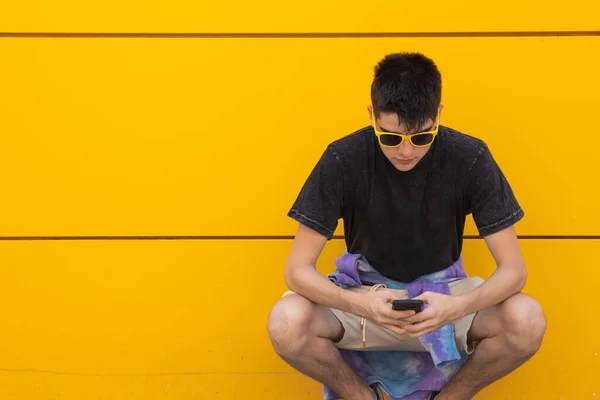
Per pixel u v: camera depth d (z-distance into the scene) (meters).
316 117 2.51
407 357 2.45
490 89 2.49
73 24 2.47
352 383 2.33
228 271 2.59
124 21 2.47
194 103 2.51
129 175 2.54
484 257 2.58
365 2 2.46
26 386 2.61
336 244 2.59
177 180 2.54
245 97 2.51
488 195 2.21
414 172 2.20
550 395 2.60
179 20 2.47
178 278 2.59
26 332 2.60
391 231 2.26
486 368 2.27
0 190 2.54
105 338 2.60
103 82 2.50
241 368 2.62
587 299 2.58
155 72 2.49
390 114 2.00
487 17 2.46
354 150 2.22
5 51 2.48
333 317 2.30
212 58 2.49
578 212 2.54
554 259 2.57
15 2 2.46
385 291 2.16
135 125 2.52
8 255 2.57
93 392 2.61
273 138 2.52
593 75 2.48
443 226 2.26
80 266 2.58
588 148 2.51
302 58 2.48
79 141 2.52
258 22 2.47
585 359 2.59
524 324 2.14
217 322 2.60
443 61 2.48
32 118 2.51
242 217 2.56
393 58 2.08
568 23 2.45
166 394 2.61
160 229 2.57
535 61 2.47
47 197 2.55
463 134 2.25
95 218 2.56
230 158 2.54
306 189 2.25
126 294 2.59
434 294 2.11
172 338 2.61
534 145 2.51
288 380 2.63
